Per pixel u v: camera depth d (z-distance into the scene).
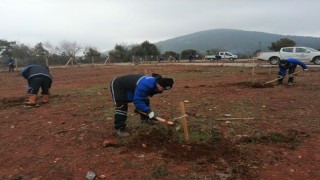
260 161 3.65
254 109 5.92
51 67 26.08
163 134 4.36
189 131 4.55
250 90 8.21
